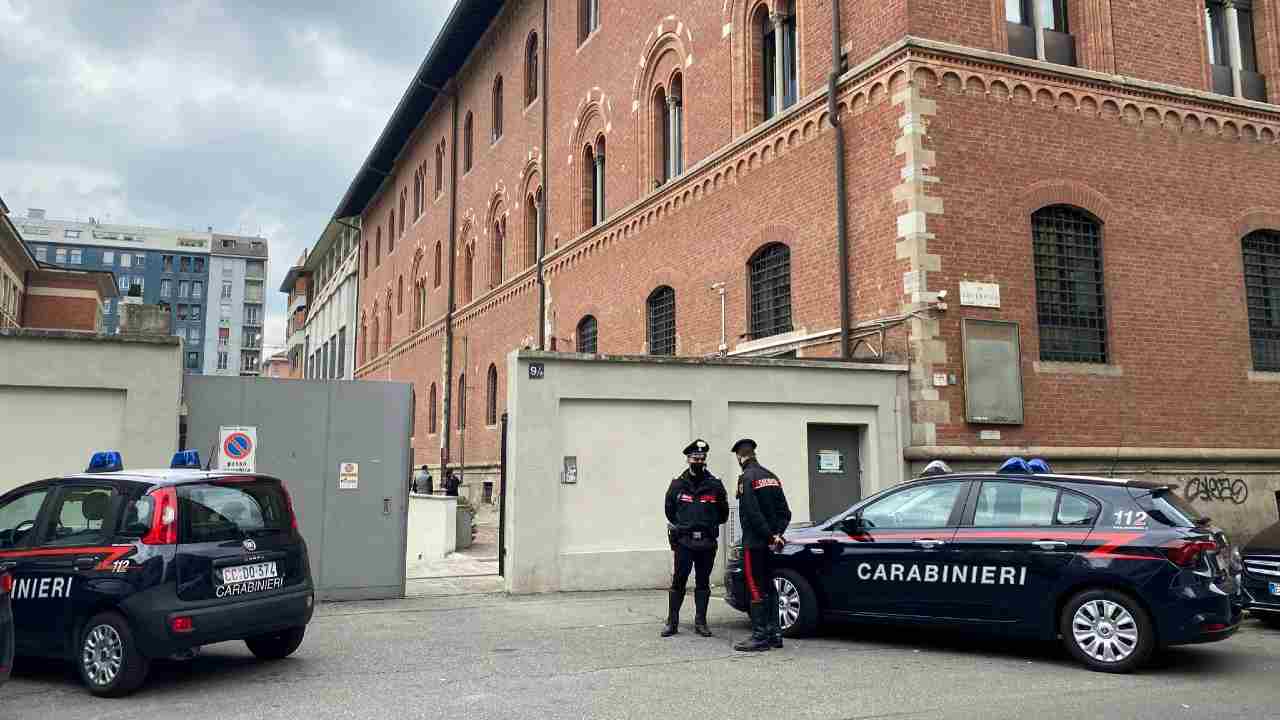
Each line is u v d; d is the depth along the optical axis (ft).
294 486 38.14
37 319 162.71
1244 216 51.93
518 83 99.50
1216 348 49.98
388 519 39.32
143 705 22.08
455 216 119.85
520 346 94.43
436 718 20.59
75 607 23.40
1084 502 26.55
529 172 95.45
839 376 44.39
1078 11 49.78
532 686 23.57
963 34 46.09
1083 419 45.96
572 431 41.70
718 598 39.06
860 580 29.37
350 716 20.85
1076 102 48.08
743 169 57.52
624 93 74.59
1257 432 50.31
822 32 51.42
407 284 143.33
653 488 42.63
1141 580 24.86
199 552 23.73
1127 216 48.65
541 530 40.60
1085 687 23.43
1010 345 44.60
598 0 81.56
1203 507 48.19
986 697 22.30
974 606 27.27
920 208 43.73
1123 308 47.85
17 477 34.35
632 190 72.54
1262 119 53.31
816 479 44.75
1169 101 50.57
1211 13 55.16
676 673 25.04
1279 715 20.62
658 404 43.04
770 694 22.59
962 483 28.78
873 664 26.27
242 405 37.81
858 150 47.73
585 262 79.71
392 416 39.86
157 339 36.29
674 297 65.21
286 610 25.52
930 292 43.37
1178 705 21.53
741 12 59.31
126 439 35.53
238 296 453.58
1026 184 46.26
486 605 37.35
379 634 31.17
